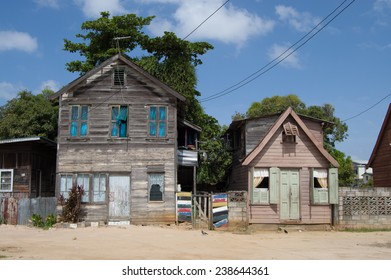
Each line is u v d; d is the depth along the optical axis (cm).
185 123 2828
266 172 2403
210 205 2302
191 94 3659
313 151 2433
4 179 2808
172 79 3616
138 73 2588
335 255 1462
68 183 2506
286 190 2395
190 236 1981
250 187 2377
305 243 1820
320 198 2397
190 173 3406
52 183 3297
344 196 2419
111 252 1471
